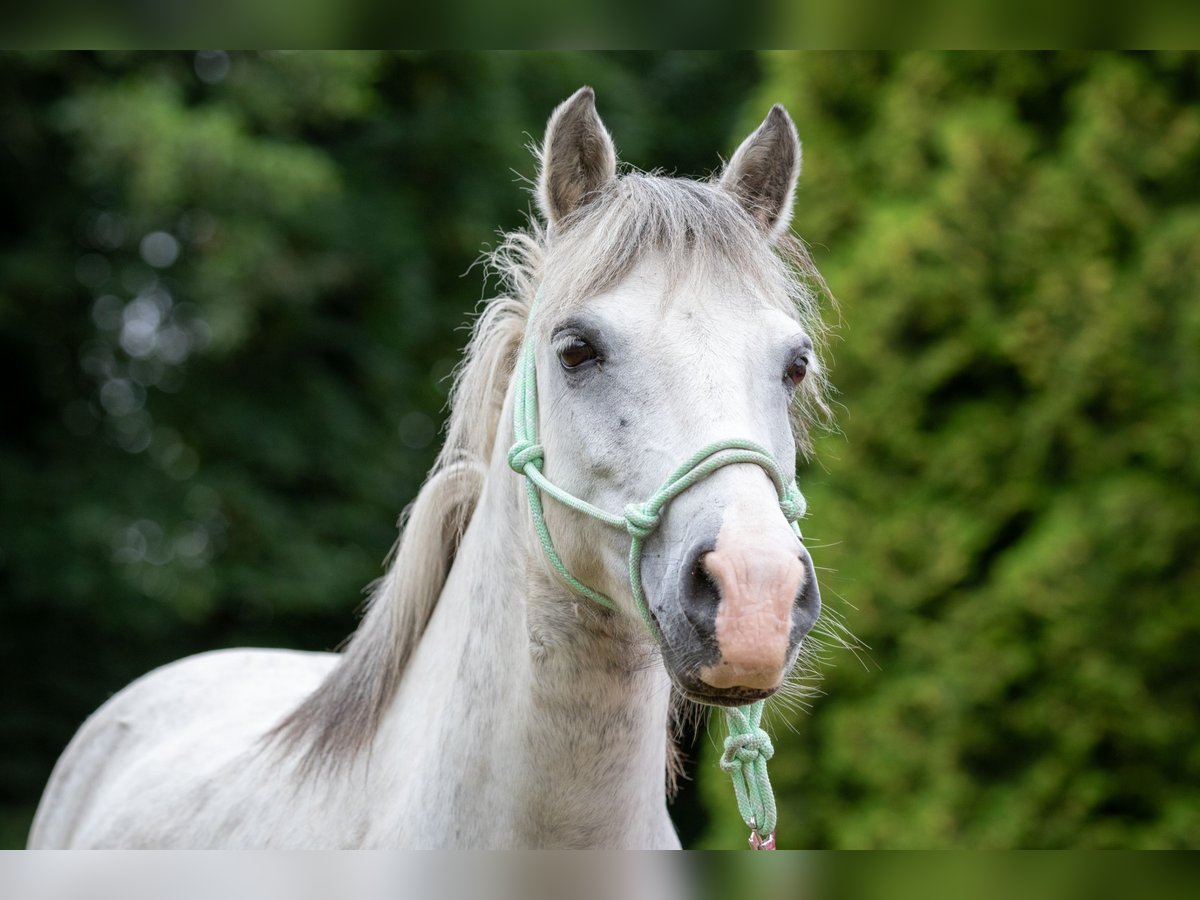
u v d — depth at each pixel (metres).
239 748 2.45
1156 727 4.01
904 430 4.34
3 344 7.18
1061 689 4.08
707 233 1.69
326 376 7.52
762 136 1.96
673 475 1.55
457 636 1.88
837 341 4.41
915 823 4.10
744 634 1.42
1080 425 4.15
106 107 6.04
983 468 4.25
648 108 8.27
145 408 7.08
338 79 6.81
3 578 6.68
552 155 1.85
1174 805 4.02
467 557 1.91
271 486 7.23
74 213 7.00
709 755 4.52
